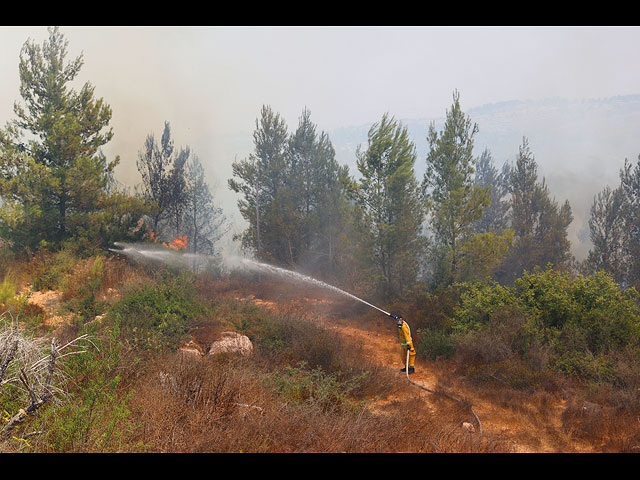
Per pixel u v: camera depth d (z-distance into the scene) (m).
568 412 7.40
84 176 15.46
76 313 9.28
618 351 9.47
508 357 10.01
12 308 8.29
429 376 10.05
